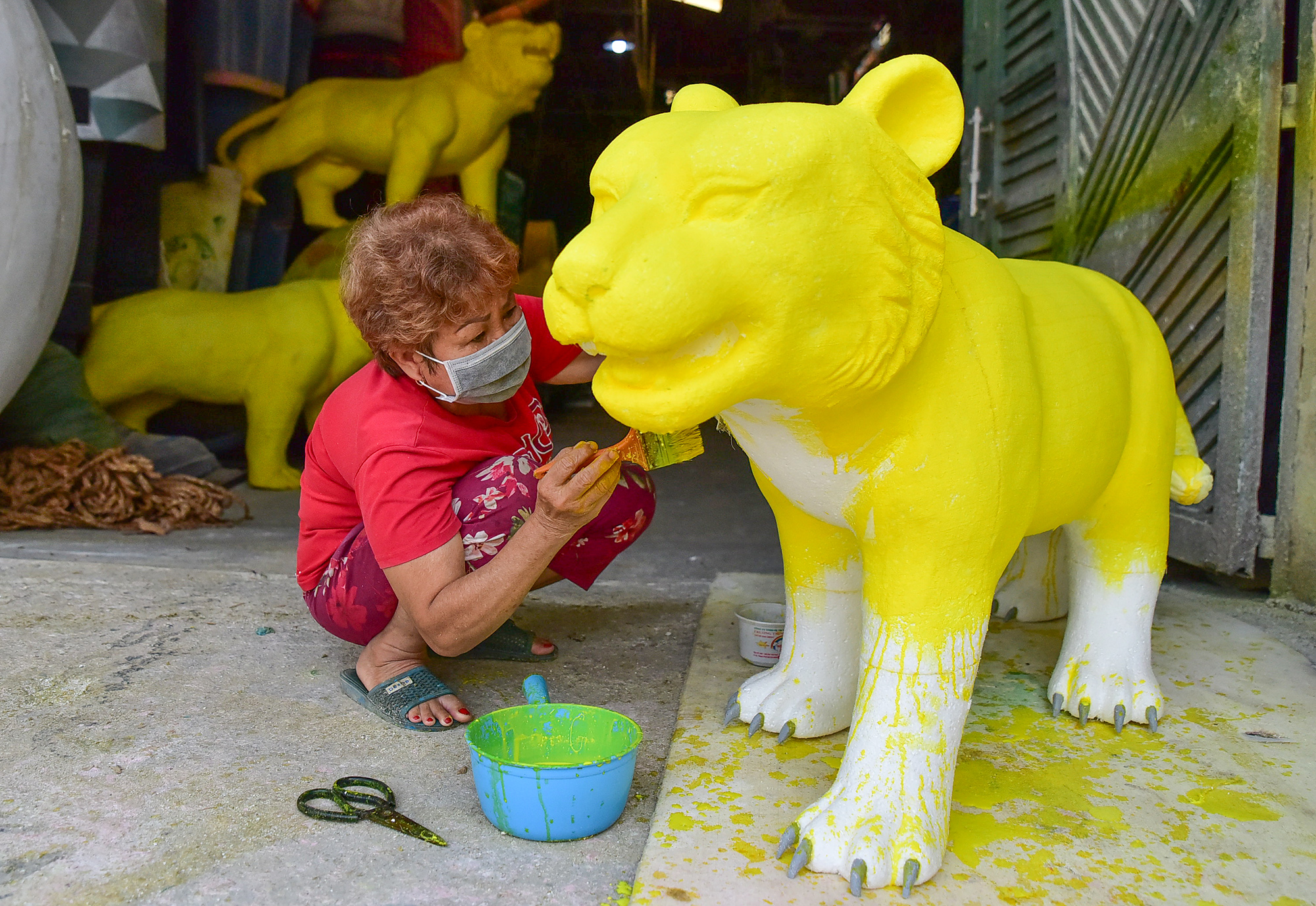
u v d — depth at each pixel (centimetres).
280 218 536
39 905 109
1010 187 343
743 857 119
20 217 267
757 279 97
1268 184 224
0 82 262
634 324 92
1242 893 113
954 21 817
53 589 231
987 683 179
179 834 124
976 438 118
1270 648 197
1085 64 290
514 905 111
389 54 591
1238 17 229
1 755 145
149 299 403
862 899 111
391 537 150
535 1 565
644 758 150
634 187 98
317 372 425
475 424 165
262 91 476
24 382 339
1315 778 143
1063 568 212
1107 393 141
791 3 933
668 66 1132
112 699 168
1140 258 267
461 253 140
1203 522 246
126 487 325
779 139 96
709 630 209
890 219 103
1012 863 119
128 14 344
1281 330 266
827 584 152
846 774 123
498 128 560
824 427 117
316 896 112
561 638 207
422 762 147
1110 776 143
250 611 219
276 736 155
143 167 417
